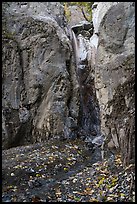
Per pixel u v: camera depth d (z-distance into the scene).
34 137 11.22
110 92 8.84
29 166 8.58
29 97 11.25
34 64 11.35
